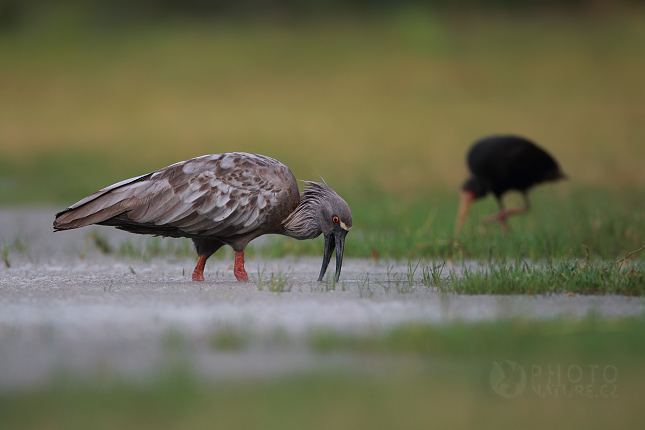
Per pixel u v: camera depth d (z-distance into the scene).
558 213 19.53
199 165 11.37
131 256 14.87
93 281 11.80
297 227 12.02
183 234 11.49
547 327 8.59
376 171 28.83
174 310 9.30
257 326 8.57
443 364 7.50
